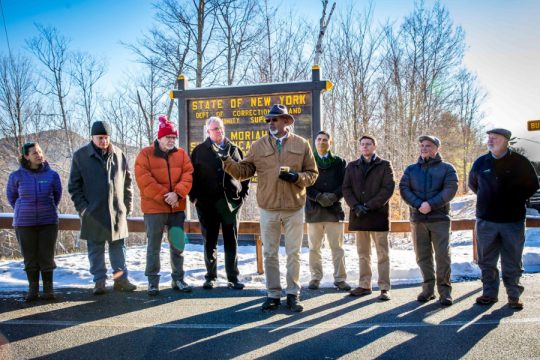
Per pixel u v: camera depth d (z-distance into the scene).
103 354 3.73
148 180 5.68
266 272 5.08
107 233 5.64
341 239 6.07
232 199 5.96
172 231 5.86
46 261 5.48
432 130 25.91
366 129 22.23
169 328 4.39
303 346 3.88
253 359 3.61
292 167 5.04
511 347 3.79
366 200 5.66
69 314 4.86
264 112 9.54
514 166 5.13
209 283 6.00
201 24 18.88
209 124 6.09
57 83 24.67
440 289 5.25
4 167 26.31
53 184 5.63
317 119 9.32
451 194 5.25
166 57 20.22
